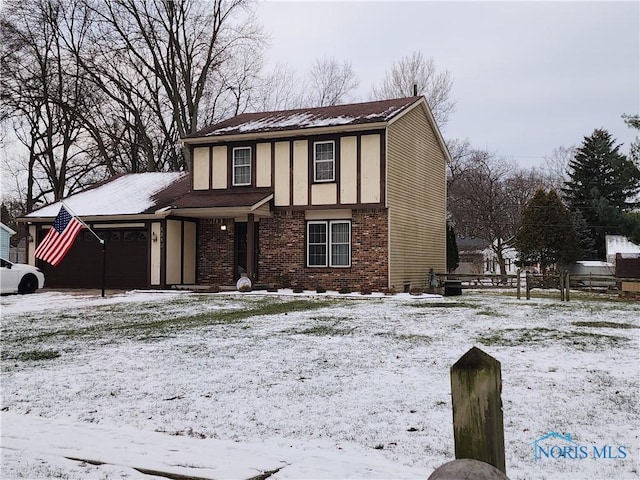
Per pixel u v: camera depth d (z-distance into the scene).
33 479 4.05
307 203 21.72
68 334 11.22
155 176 28.50
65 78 34.56
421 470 4.25
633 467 4.38
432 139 25.83
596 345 9.58
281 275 22.17
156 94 36.38
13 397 6.60
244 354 8.87
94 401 6.39
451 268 33.28
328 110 24.28
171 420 5.68
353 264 21.03
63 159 36.75
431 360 8.33
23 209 46.75
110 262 23.83
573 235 37.28
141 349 9.42
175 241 22.92
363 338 10.32
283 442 5.00
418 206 23.92
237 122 25.12
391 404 6.10
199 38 35.72
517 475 4.22
